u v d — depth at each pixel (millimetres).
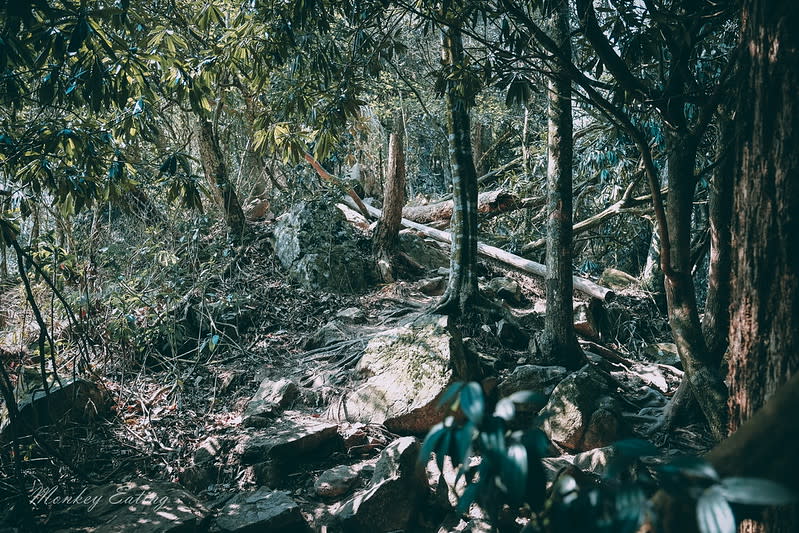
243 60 4723
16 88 3189
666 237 3762
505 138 13570
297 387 5297
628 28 3945
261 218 8906
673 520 1201
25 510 3295
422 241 8625
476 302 6441
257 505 3762
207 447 4320
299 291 7023
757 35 1870
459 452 1325
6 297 5797
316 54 4691
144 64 3598
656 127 6672
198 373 5441
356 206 9703
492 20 4176
